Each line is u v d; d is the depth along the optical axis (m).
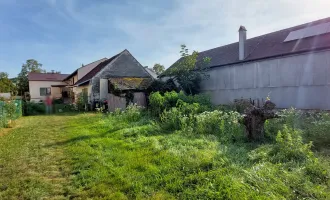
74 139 5.95
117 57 18.25
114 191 2.84
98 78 17.14
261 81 10.67
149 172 3.37
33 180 3.27
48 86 29.23
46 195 2.79
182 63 13.41
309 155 3.42
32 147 5.25
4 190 2.97
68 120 10.65
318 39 9.02
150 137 5.61
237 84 11.96
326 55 8.24
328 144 4.27
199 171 3.24
